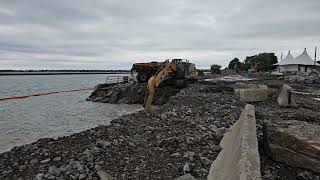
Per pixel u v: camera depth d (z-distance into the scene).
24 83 109.88
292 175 7.59
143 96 33.12
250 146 6.41
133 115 18.80
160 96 30.75
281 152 8.13
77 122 22.48
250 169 5.30
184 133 12.94
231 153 7.46
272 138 8.40
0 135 18.17
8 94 55.41
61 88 73.69
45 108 31.28
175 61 32.91
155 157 10.05
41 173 9.00
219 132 12.16
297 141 7.96
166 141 11.38
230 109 18.53
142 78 34.53
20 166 9.78
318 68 73.50
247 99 20.98
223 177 6.63
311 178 7.36
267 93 21.55
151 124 15.42
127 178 8.44
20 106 33.47
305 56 74.31
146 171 8.89
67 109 30.06
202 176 8.17
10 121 23.34
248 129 7.57
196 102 22.39
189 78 38.47
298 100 22.02
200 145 10.90
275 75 63.91
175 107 20.67
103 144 11.26
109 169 9.12
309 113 17.06
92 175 8.70
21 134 18.50
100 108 30.23
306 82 44.06
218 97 24.58
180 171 8.65
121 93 34.97
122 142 11.81
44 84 100.38
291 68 74.19
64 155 10.51
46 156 10.53
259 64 101.19
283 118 15.04
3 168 9.76
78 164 9.32
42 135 18.14
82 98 42.22
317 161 7.68
